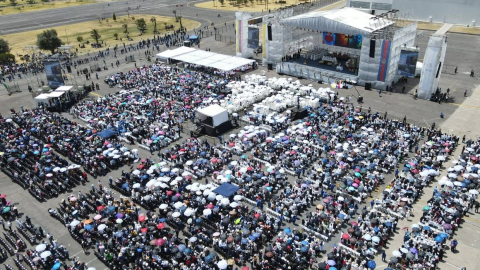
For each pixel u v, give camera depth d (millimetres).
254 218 47094
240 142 65875
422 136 66625
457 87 89188
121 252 42406
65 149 65750
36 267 41875
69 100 88625
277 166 58094
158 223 47750
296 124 72500
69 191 56656
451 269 40125
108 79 99938
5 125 76500
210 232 45500
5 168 63281
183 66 111062
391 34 84875
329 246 43812
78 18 193750
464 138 64375
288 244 42156
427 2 138875
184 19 181500
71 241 46906
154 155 64938
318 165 57500
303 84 95625
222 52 124438
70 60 121625
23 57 128625
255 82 93812
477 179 52250
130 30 164750
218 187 51719
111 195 54094
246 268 38500
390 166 57688
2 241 46531
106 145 65500
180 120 75250
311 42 117062
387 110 78312
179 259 41562
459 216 46281
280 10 109562
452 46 119875
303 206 50000
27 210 53062
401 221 47094
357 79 92375
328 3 158125
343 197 49062
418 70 95625
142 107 80438
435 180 55031
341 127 67500
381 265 40906
